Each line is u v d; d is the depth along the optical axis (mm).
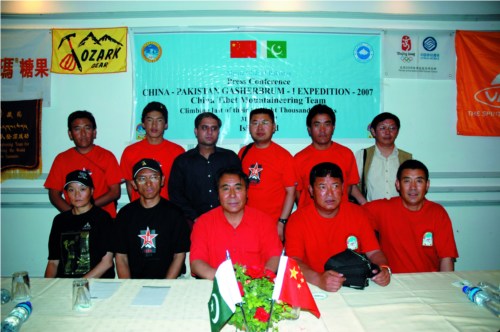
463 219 3865
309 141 3697
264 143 3014
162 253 2361
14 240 3727
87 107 3641
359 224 2158
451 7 3674
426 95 3760
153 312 1508
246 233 2105
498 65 3709
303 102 3676
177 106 3631
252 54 3623
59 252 2393
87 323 1420
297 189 3168
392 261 2369
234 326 1411
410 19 3682
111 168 3287
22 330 1368
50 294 1692
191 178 2918
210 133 2869
